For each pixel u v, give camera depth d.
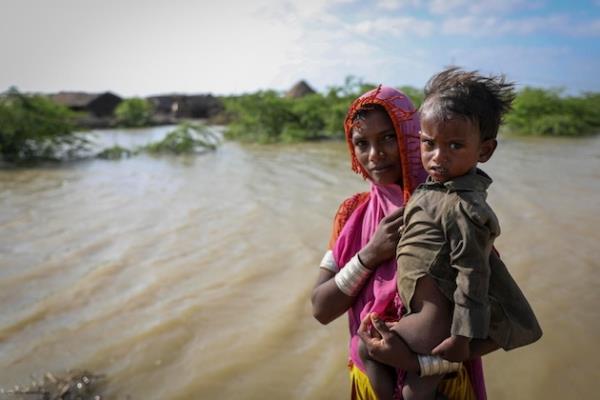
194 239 7.22
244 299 5.35
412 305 1.84
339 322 4.90
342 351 4.42
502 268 1.86
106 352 4.48
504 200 8.45
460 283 1.70
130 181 11.90
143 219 8.35
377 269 2.04
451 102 1.70
